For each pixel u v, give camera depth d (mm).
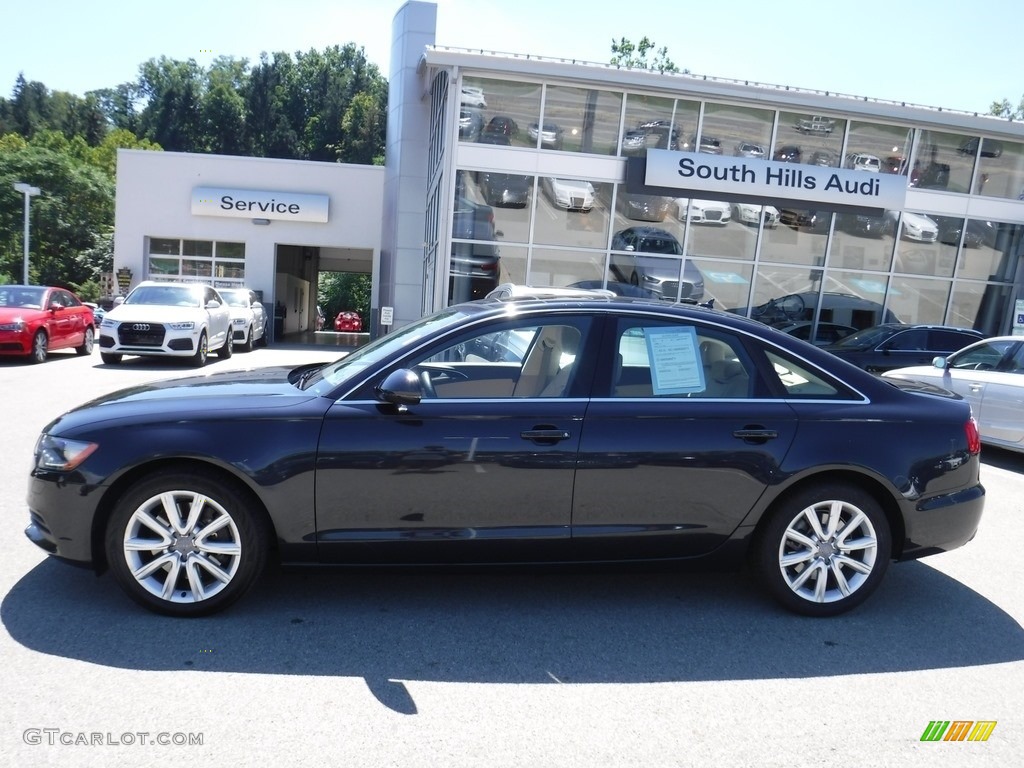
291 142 93250
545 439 3662
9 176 62469
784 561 3902
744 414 3826
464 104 15195
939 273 17344
